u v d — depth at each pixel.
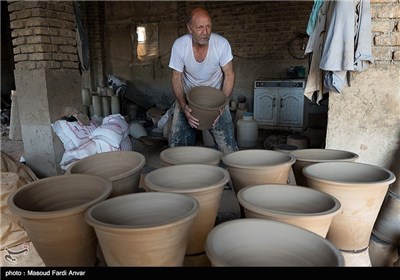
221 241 0.76
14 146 5.02
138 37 7.59
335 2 1.66
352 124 1.95
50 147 3.36
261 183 1.17
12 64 8.71
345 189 1.06
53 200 1.06
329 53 1.67
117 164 1.37
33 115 3.38
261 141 5.20
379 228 1.73
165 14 7.16
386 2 1.76
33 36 3.17
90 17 7.71
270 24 6.12
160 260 0.77
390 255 1.69
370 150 1.94
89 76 7.96
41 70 3.20
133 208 0.91
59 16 3.30
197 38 2.04
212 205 1.02
